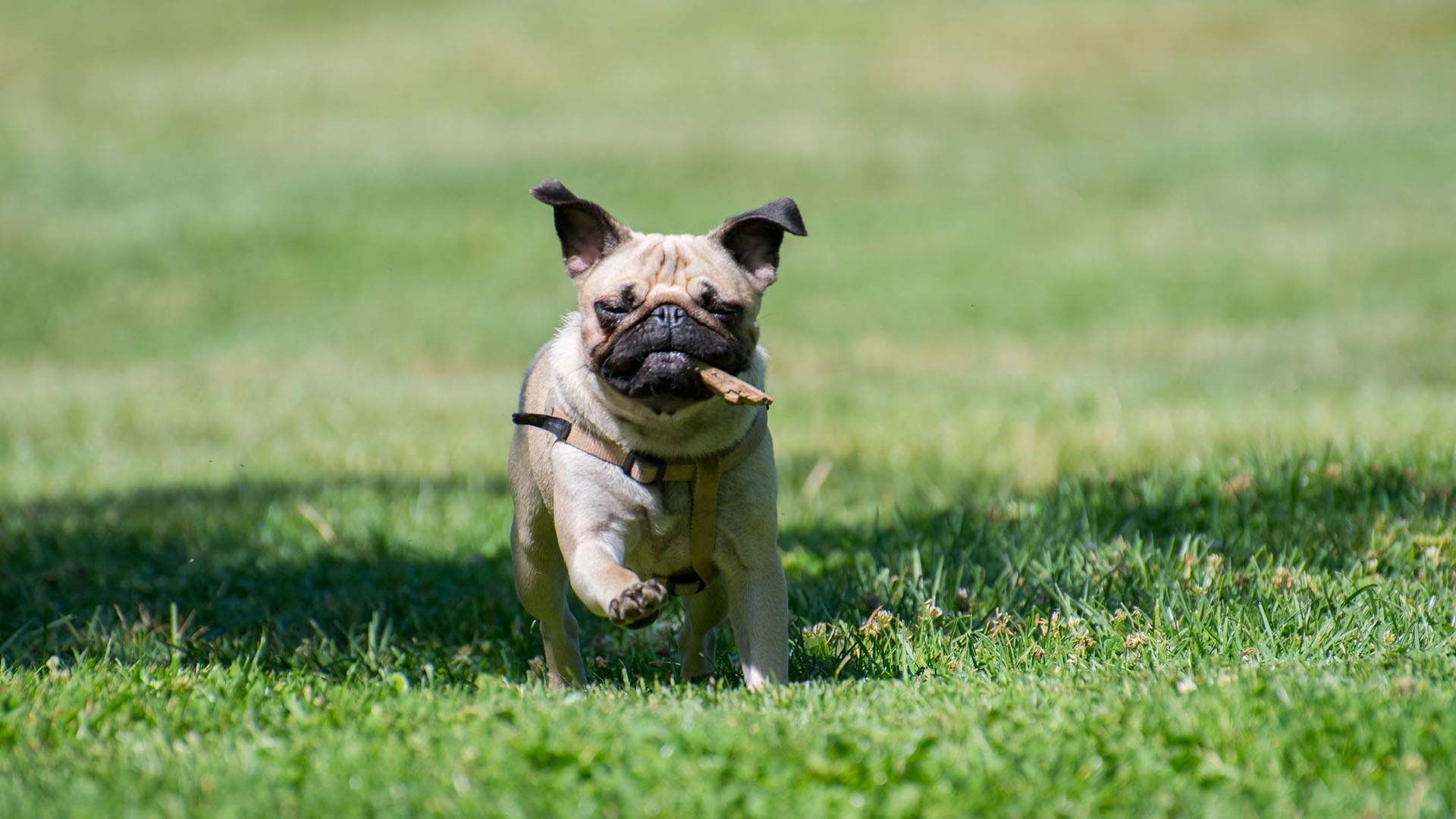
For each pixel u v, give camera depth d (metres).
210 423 16.39
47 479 12.88
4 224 32.44
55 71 45.53
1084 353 23.11
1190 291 27.39
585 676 7.29
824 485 12.41
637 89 43.41
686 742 4.86
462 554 9.98
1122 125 39.34
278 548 10.10
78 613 8.58
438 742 5.07
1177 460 10.95
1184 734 4.93
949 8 50.44
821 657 7.05
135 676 6.16
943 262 30.19
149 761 4.94
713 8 51.25
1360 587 7.23
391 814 4.39
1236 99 40.81
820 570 8.96
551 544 7.07
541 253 31.33
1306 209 32.28
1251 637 6.61
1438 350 20.39
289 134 39.88
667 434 6.39
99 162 37.19
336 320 27.23
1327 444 9.72
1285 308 25.92
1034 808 4.35
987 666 6.64
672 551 6.70
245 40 49.19
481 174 36.34
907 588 7.82
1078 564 8.08
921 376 20.94
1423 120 37.84
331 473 13.13
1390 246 29.27
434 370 23.45
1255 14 47.91
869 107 41.56
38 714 5.48
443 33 49.38
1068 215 33.16
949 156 37.59
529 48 47.72
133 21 50.78
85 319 27.44
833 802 4.44
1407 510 8.66
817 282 29.14
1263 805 4.38
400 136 39.53
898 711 5.48
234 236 32.03
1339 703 5.06
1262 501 9.13
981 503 10.63
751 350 6.76
